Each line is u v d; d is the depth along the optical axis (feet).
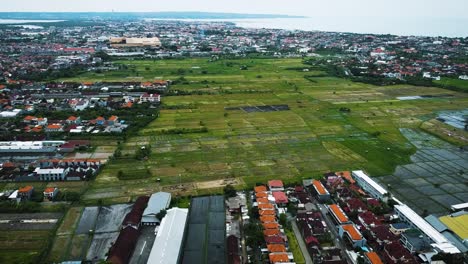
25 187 457.27
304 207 428.15
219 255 347.56
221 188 477.36
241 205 433.48
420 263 341.82
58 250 359.87
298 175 516.32
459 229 390.21
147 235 383.24
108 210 428.15
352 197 450.30
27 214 418.51
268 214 403.95
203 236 375.25
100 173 515.50
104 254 354.95
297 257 351.25
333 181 483.92
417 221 394.93
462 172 531.09
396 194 470.80
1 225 398.42
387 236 367.86
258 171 526.98
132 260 346.74
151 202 426.51
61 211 426.51
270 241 360.69
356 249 363.15
